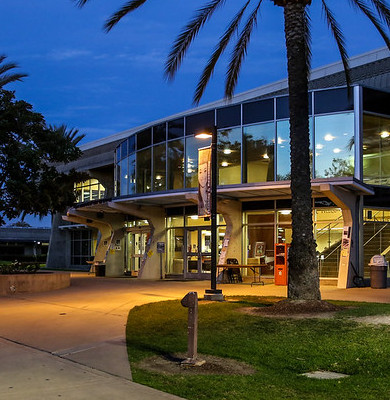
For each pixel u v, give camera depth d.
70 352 8.32
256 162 22.14
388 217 21.08
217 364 7.40
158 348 8.40
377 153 20.94
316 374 6.98
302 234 12.25
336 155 20.53
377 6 14.98
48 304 14.70
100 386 6.24
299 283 12.12
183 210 25.70
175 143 25.09
